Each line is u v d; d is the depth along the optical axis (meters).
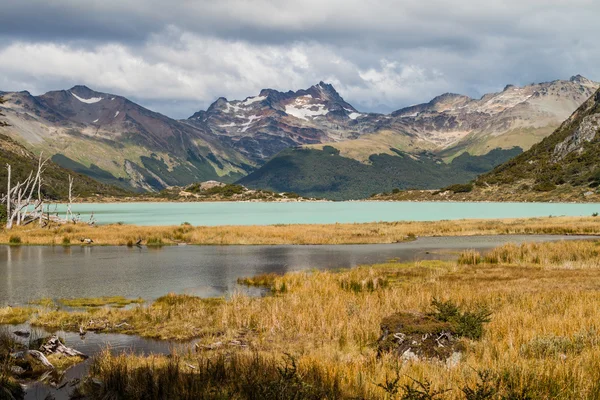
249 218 108.56
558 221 73.94
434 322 13.44
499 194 174.50
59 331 17.03
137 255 41.47
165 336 16.25
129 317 18.70
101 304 22.14
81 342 15.73
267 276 29.00
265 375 10.65
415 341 12.71
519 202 158.00
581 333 12.60
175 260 38.22
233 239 52.19
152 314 18.81
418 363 11.36
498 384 9.16
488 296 19.50
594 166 163.12
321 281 25.84
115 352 14.51
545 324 14.16
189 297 22.86
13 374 12.39
